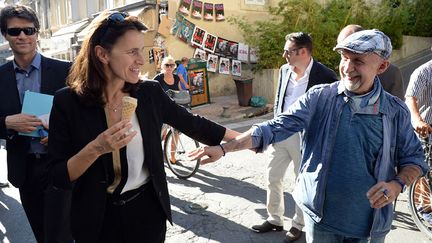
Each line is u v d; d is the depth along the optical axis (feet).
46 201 8.00
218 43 39.65
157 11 36.83
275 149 11.47
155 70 36.83
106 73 5.59
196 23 38.65
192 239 11.76
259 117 32.73
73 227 5.85
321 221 6.61
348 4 40.42
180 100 20.34
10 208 15.02
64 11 68.64
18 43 8.32
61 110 5.65
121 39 5.30
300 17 39.17
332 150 6.35
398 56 43.68
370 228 6.36
